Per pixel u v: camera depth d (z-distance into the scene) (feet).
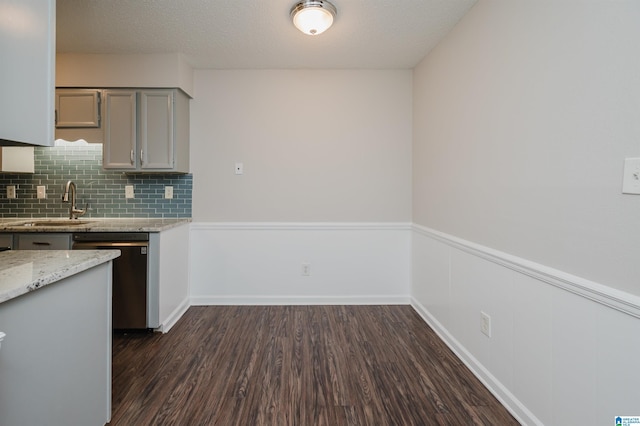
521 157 5.31
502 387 5.72
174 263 9.31
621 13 3.66
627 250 3.60
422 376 6.52
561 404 4.48
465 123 7.14
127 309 8.28
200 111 10.46
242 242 10.60
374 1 6.73
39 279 3.52
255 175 10.55
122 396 5.81
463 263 7.18
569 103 4.34
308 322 9.16
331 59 9.75
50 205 10.28
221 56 9.52
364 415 5.38
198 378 6.39
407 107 10.61
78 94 9.37
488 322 6.17
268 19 7.50
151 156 9.43
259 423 5.18
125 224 9.03
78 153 10.28
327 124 10.57
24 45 3.89
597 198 3.96
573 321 4.29
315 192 10.61
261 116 10.50
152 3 6.87
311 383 6.25
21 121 3.86
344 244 10.71
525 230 5.22
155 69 9.32
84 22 7.62
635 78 3.52
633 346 3.54
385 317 9.60
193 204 10.53
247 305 10.57
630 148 3.57
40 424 3.70
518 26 5.36
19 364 3.42
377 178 10.66
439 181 8.51
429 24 7.62
